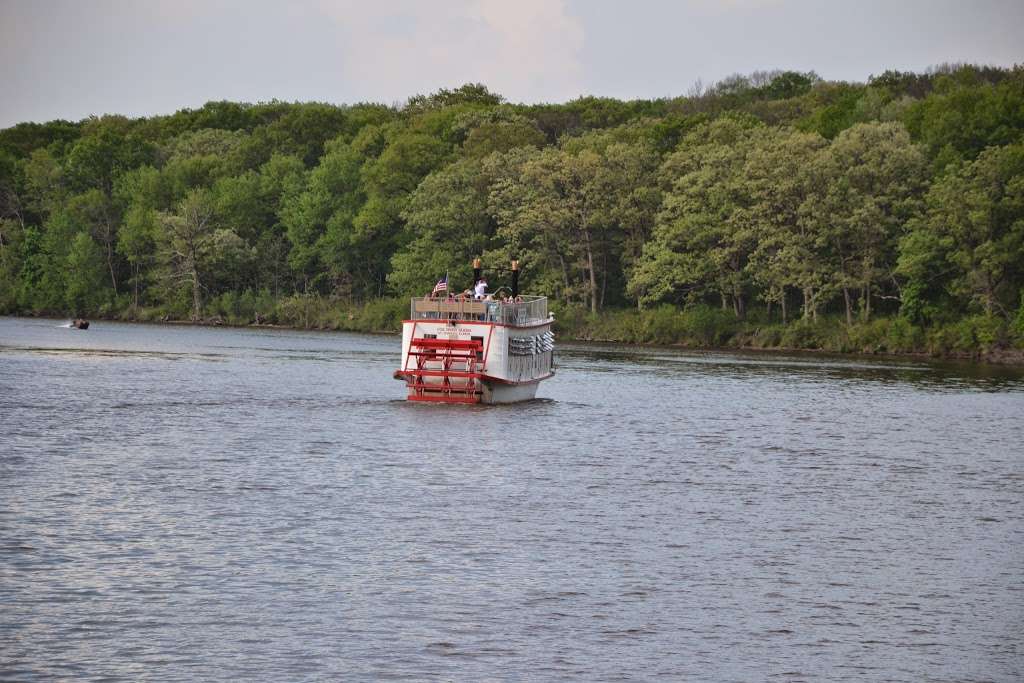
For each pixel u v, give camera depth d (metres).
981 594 84.19
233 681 66.00
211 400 181.88
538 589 82.19
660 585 83.88
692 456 138.88
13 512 99.12
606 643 72.69
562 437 151.25
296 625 74.19
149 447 134.38
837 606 80.56
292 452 133.38
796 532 100.50
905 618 78.62
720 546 94.81
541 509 106.38
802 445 150.25
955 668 70.62
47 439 137.88
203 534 93.81
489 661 69.50
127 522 96.88
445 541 93.88
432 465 127.50
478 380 175.75
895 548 96.12
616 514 105.12
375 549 90.94
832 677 68.81
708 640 73.62
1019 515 110.12
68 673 66.44
